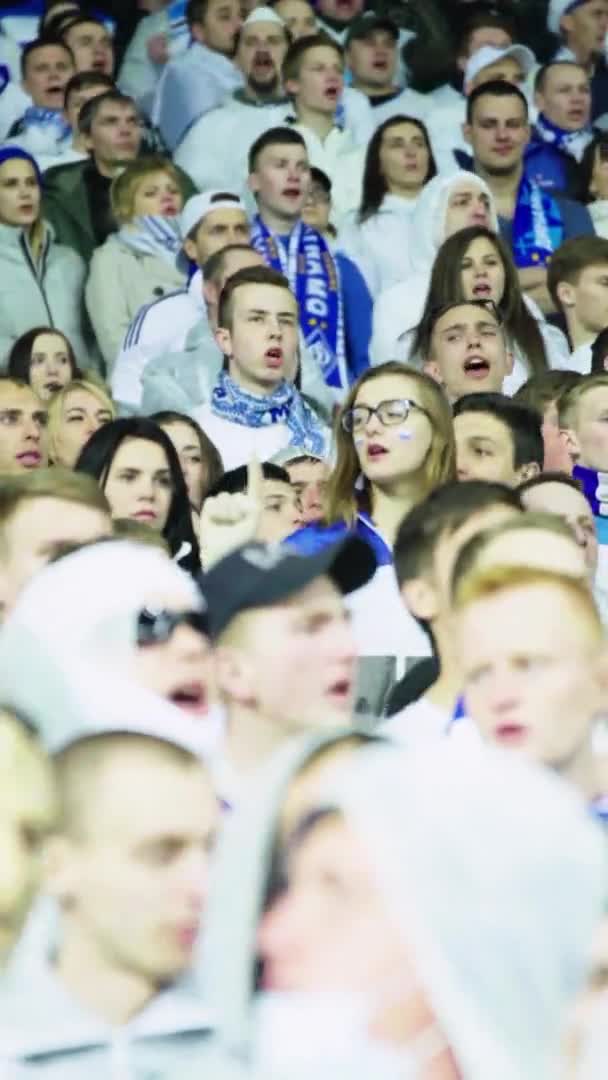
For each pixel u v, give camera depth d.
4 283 28.84
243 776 9.46
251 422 23.34
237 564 9.75
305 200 29.11
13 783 7.39
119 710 8.43
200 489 20.00
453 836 6.03
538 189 31.03
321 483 19.17
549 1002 5.97
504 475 18.88
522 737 9.27
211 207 28.19
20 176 28.80
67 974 7.34
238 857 6.36
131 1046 7.23
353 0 34.88
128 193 29.09
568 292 26.95
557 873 6.00
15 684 8.45
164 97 33.66
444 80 34.28
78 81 31.88
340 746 6.47
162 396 24.97
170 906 7.27
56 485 11.98
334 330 28.77
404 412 17.39
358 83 33.91
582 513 15.80
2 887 7.34
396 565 12.22
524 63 34.09
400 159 30.06
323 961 6.20
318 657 9.76
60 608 8.63
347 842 6.15
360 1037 6.19
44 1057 7.22
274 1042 6.27
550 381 20.11
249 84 32.69
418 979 6.11
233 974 6.36
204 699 9.45
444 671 12.07
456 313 23.72
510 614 9.26
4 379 21.31
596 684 9.31
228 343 23.38
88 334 29.17
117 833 7.29
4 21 34.47
